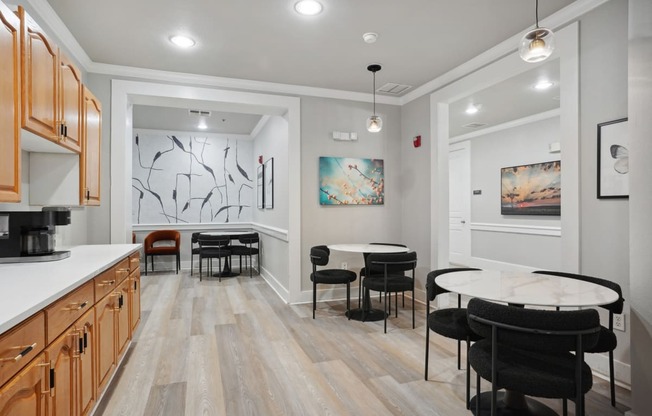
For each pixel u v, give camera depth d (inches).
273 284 199.8
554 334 56.7
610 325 81.3
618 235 91.6
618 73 91.4
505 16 106.1
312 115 168.1
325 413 79.0
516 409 78.7
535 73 140.6
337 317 146.3
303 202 167.2
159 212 258.5
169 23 109.0
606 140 93.7
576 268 100.5
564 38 103.4
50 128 74.5
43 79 71.0
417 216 172.2
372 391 88.3
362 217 177.2
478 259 256.1
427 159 165.0
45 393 50.0
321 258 142.3
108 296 82.2
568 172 102.7
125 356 107.4
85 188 96.8
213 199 270.4
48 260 82.4
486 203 249.8
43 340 50.1
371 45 124.3
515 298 67.1
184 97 149.1
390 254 127.6
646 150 74.5
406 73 150.3
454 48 127.2
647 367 75.2
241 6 100.0
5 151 58.0
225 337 123.6
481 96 172.6
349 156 174.6
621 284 91.1
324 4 99.3
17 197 61.7
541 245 211.9
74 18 105.7
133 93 141.9
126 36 116.7
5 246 81.4
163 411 79.4
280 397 85.4
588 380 59.2
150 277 229.0
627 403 83.3
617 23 91.7
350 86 165.8
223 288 198.2
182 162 263.4
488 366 63.9
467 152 264.5
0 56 56.3
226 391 88.0
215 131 264.2
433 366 101.8
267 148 226.7
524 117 215.3
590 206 97.9
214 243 223.0
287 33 115.4
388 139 181.5
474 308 64.4
